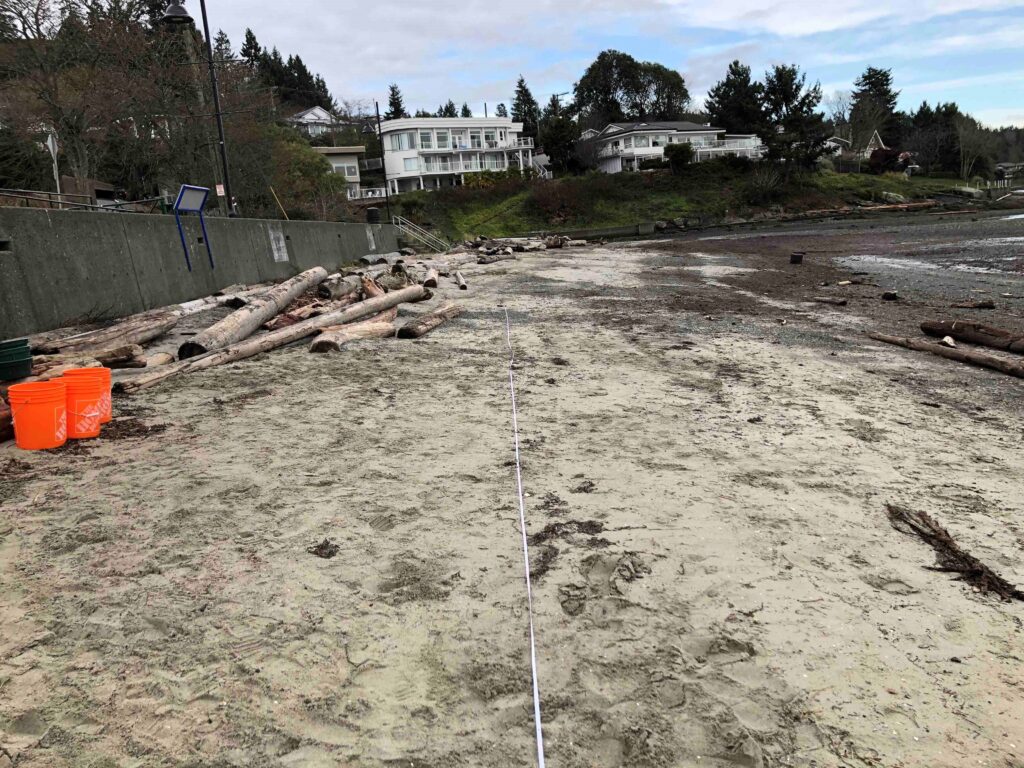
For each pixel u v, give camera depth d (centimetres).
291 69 8681
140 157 2867
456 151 6944
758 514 432
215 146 2870
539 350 951
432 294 1546
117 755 235
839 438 591
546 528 409
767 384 776
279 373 786
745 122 8062
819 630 313
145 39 2467
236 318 962
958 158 8138
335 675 277
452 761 236
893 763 238
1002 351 932
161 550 372
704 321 1217
